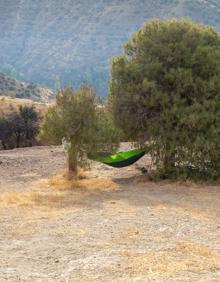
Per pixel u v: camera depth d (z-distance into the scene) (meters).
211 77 18.42
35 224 11.80
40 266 8.57
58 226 11.57
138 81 18.77
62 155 26.88
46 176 20.50
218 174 18.16
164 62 18.91
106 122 19.08
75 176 19.12
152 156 18.78
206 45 19.27
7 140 44.59
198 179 18.23
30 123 45.22
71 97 18.58
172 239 10.30
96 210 13.44
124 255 9.06
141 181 18.53
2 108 74.38
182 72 18.27
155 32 19.27
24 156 26.94
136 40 19.50
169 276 7.85
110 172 21.17
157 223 11.77
